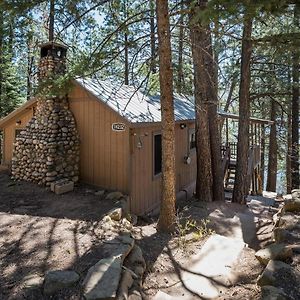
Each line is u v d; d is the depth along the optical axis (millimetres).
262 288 3467
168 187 6301
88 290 3428
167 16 5699
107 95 8523
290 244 4770
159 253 5262
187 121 10945
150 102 10109
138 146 8297
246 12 4465
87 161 8977
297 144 15188
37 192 8164
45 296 3430
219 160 10031
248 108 9953
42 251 4625
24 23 5918
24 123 10586
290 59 7336
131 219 7305
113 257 4262
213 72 9711
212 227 7082
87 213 6602
